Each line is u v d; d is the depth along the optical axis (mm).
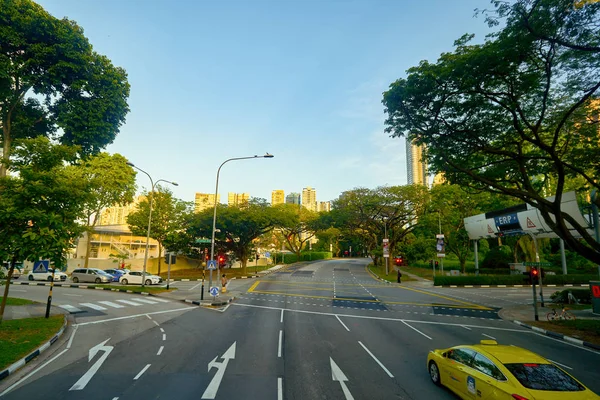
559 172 16062
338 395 8320
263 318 18953
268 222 50781
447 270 60969
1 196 13750
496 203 48812
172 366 10336
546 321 19703
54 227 13555
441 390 8727
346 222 64562
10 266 14703
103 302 23156
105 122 22703
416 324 18359
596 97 15773
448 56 16641
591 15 12711
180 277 46812
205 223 48719
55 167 17016
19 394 8125
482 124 17766
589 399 6121
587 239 16109
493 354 7379
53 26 19641
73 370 9875
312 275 51969
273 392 8445
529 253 51375
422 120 18312
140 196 52938
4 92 19109
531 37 13570
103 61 22641
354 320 19062
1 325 14289
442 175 21266
